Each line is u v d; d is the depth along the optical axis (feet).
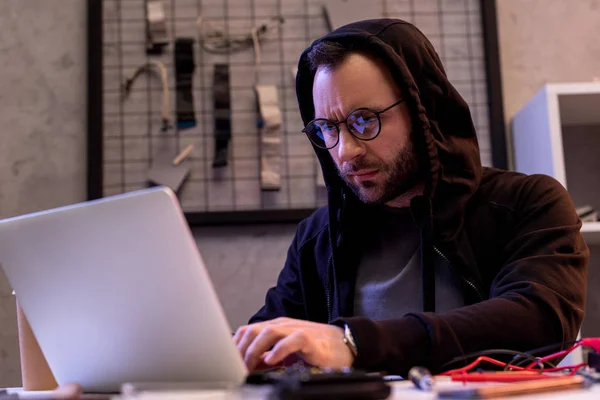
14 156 7.57
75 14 7.76
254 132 7.53
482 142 7.52
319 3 7.73
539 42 7.75
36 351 3.70
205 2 7.71
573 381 2.59
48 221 2.92
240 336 3.32
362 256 5.04
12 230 3.03
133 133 7.51
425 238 4.58
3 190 7.54
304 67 4.96
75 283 2.93
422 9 7.72
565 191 4.66
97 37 7.57
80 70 7.70
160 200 2.64
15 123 7.61
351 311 4.88
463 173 4.66
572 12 7.78
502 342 3.47
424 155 4.57
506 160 7.39
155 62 7.59
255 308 7.36
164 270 2.71
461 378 2.95
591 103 6.84
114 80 7.58
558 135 6.44
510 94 7.67
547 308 3.67
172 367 2.84
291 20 7.71
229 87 7.57
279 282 5.56
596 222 6.71
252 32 7.64
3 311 7.33
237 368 2.75
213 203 7.42
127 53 7.61
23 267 3.08
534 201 4.55
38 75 7.68
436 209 4.65
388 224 4.98
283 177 7.45
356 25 4.71
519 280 3.94
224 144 7.45
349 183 4.69
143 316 2.81
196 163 7.48
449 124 4.74
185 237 2.66
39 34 7.73
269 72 7.63
